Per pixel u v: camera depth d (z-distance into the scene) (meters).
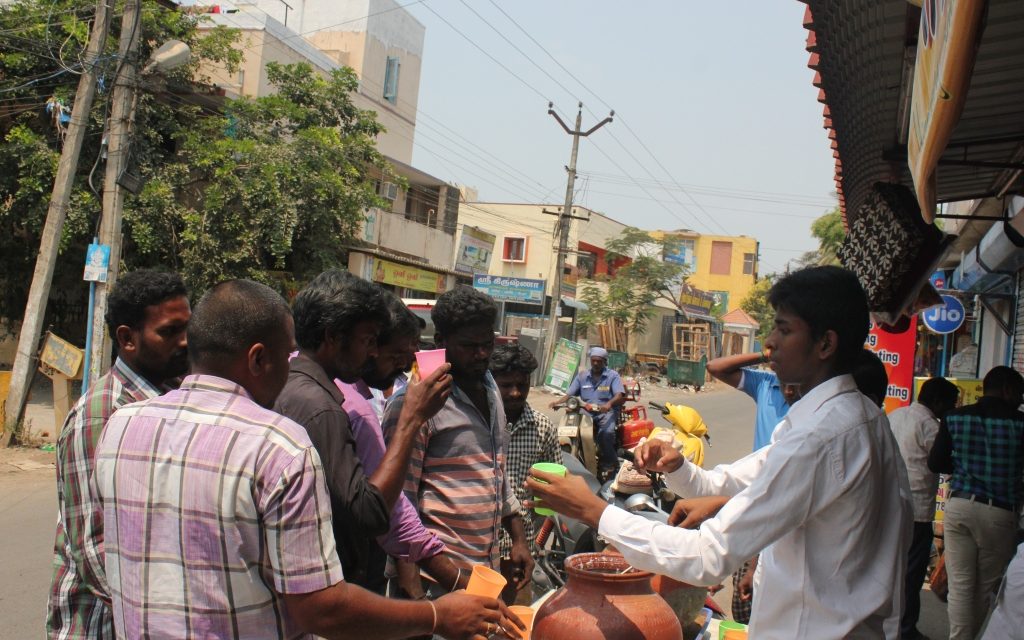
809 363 2.06
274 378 1.80
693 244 50.78
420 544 2.56
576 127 23.38
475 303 3.00
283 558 1.58
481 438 3.03
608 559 2.20
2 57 12.89
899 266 3.61
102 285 9.84
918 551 4.94
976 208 6.78
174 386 2.63
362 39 22.91
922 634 5.17
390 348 2.89
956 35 1.24
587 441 7.57
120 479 1.66
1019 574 2.22
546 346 23.83
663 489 4.70
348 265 18.36
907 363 6.89
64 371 9.47
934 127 1.51
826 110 4.64
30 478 8.01
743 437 14.65
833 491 1.86
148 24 13.60
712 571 1.84
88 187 13.13
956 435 4.68
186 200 14.75
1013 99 3.35
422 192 24.55
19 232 14.08
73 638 2.08
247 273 13.95
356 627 1.66
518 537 3.47
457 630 1.91
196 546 1.58
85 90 9.80
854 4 2.78
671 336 38.69
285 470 1.59
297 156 14.58
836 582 1.91
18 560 5.56
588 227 36.03
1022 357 7.82
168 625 1.58
